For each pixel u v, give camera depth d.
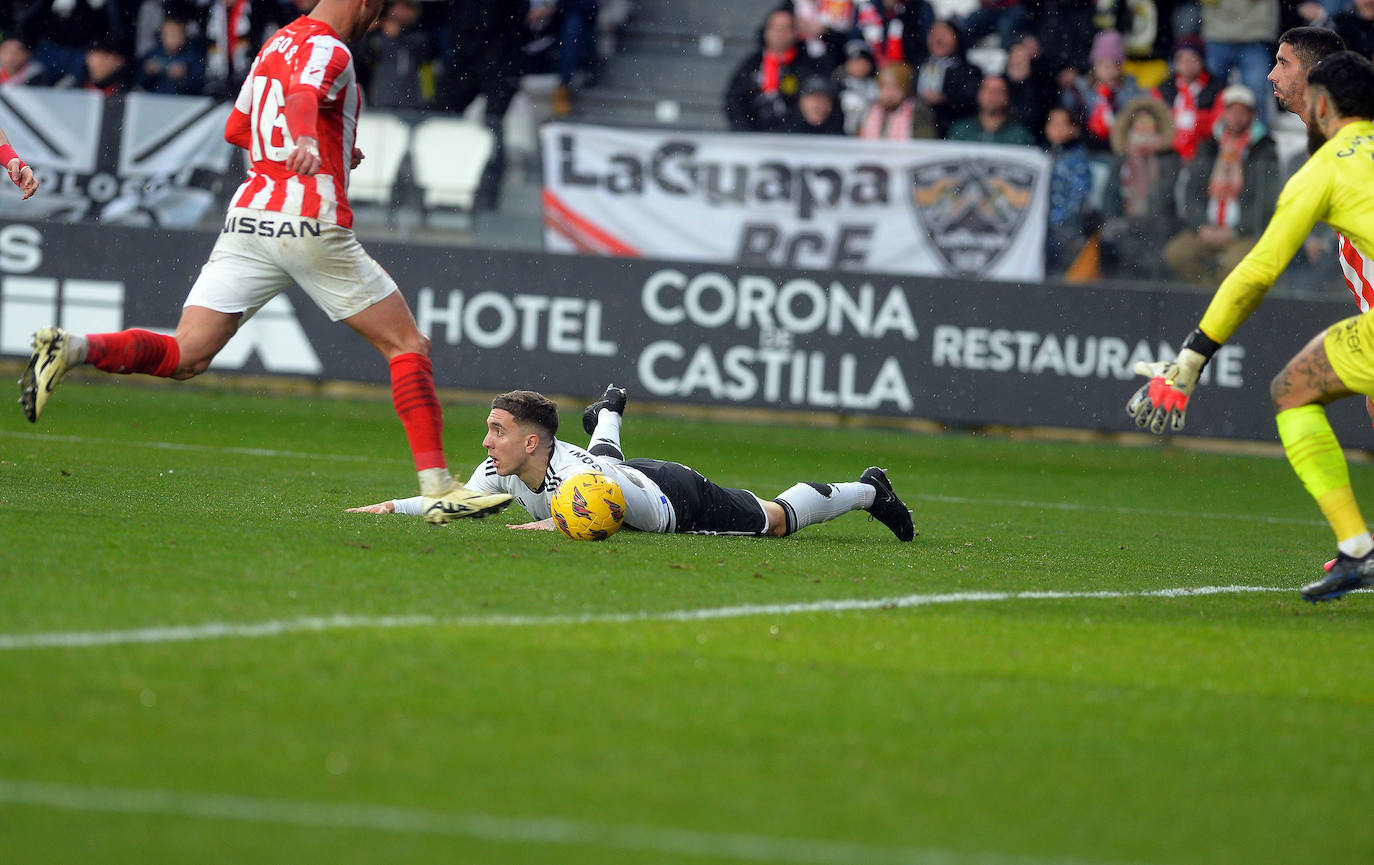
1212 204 41.72
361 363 41.25
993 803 9.09
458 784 8.86
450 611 13.42
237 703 10.15
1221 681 12.67
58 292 41.56
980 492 32.31
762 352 41.28
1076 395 40.91
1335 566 16.36
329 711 10.12
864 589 16.39
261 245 16.02
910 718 10.88
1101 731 10.86
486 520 20.39
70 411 36.16
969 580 17.86
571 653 12.15
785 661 12.38
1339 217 16.05
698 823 8.43
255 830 7.95
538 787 8.89
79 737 9.24
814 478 33.31
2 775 8.53
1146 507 31.28
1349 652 14.30
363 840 7.89
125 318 41.53
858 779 9.41
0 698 9.89
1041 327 40.94
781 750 9.91
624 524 19.67
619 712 10.55
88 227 41.53
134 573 14.07
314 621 12.62
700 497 20.23
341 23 16.38
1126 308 40.88
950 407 41.19
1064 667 12.88
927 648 13.30
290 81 15.77
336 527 18.39
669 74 52.72
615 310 41.34
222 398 41.47
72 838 7.70
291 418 38.38
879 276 41.19
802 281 41.22
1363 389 16.16
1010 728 10.80
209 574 14.32
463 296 41.44
